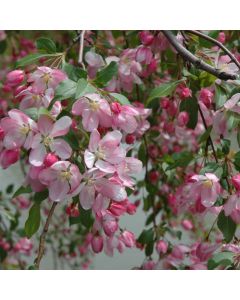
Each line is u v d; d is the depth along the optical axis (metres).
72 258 1.92
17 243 1.56
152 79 1.35
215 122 1.04
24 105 0.94
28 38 1.66
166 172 1.27
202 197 0.97
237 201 0.96
